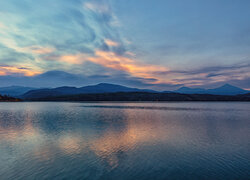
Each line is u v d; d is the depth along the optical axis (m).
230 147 19.06
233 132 27.02
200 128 30.42
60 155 16.38
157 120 41.00
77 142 20.86
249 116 50.56
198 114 56.19
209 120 41.25
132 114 55.56
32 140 21.86
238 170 13.07
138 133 26.03
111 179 11.64
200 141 21.55
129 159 15.34
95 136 24.02
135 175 12.25
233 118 45.47
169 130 28.48
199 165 14.05
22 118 45.09
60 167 13.63
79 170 13.07
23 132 26.80
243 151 17.66
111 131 27.56
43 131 27.55
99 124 34.72
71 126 32.31
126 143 20.47
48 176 12.11
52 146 19.27
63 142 20.89
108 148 18.55
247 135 24.95
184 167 13.64
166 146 19.33
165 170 13.09
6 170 13.10
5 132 26.84
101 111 67.62
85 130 28.38
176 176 12.10
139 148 18.58
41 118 44.94
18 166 13.84
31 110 73.94
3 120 41.22
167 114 55.78
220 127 31.50
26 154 16.66
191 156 16.14
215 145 19.78
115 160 15.11
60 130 28.39
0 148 18.56
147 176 12.09
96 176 12.09
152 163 14.45
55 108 87.19
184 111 68.19
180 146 19.34
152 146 19.31
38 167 13.64
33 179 11.68
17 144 20.06
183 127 31.34
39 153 16.94
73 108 86.69
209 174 12.40
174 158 15.62
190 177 11.93
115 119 42.72
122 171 12.90
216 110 74.56
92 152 17.23
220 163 14.48
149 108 86.44
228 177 11.94
